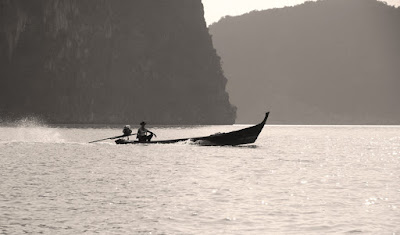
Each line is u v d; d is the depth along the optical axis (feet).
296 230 181.47
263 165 398.01
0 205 217.97
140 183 287.28
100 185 278.46
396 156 520.42
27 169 355.36
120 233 176.45
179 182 291.99
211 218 197.98
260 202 229.66
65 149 552.00
